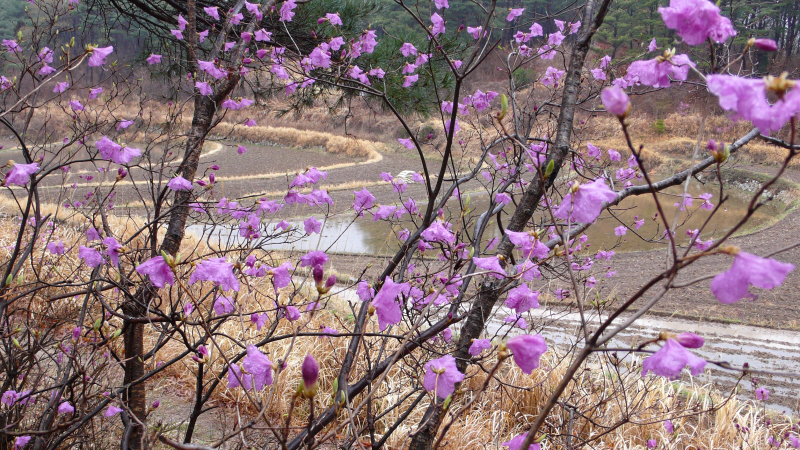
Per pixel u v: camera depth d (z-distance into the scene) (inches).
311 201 85.1
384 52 165.8
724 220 646.5
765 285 25.1
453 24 863.1
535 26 128.6
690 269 441.7
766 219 674.8
